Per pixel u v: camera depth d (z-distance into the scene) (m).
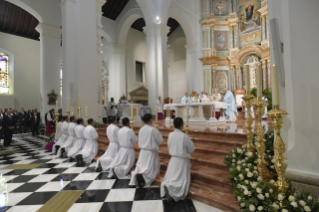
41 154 7.04
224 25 17.92
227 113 9.95
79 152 6.04
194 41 17.59
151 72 13.40
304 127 2.68
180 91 21.27
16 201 3.39
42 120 12.46
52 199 3.46
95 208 3.13
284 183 2.29
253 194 2.60
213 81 17.30
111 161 5.01
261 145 2.80
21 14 14.52
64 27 9.00
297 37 2.76
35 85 17.31
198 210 3.04
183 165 3.46
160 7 13.34
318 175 2.53
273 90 2.20
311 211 2.19
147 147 4.04
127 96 19.05
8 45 16.16
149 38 13.53
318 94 2.59
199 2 17.89
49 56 12.62
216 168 4.07
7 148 8.39
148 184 3.96
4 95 15.81
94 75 9.41
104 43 19.64
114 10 16.64
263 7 15.48
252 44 16.02
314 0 2.65
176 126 3.55
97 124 8.97
